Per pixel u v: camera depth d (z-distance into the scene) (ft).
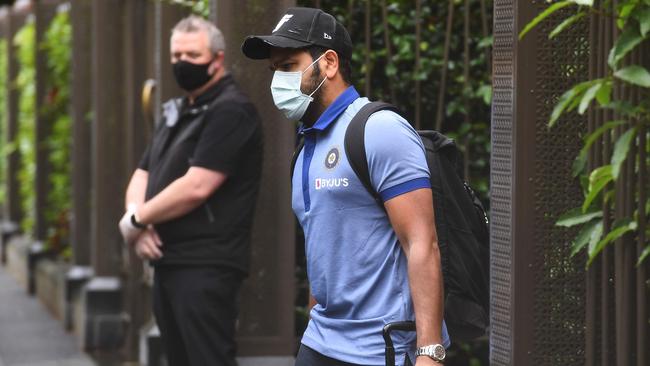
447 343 43.16
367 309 42.32
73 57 120.78
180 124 66.08
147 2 100.48
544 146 46.16
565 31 45.96
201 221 64.18
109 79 109.29
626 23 42.57
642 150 43.16
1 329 123.95
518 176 46.14
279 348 66.33
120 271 109.70
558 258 46.47
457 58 66.59
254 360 66.13
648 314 44.11
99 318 108.68
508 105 46.50
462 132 66.28
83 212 120.16
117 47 109.19
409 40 66.54
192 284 63.82
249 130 64.08
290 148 66.13
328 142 42.55
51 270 137.08
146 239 64.90
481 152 66.85
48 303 138.72
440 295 40.93
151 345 89.51
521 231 46.26
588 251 45.88
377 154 41.09
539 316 46.60
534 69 45.98
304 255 68.90
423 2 66.64
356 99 43.24
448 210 43.04
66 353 108.47
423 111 67.15
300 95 43.06
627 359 44.06
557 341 46.68
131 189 69.10
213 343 63.93
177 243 64.44
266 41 42.57
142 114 102.12
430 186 41.68
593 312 45.73
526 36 45.91
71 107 124.47
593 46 45.21
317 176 42.52
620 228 43.29
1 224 196.75
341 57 43.45
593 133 44.34
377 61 67.10
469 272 43.16
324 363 43.39
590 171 45.21
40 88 144.25
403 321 41.75
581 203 46.26
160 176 65.46
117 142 109.19
